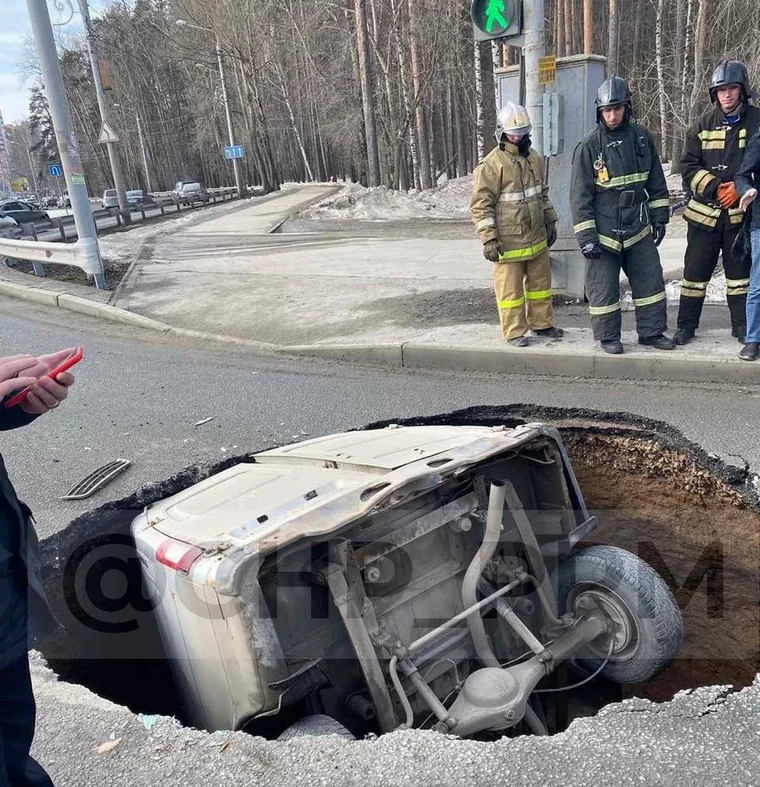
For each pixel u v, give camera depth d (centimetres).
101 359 884
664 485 490
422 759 223
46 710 264
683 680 413
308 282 1191
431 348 745
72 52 6581
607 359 652
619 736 228
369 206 2514
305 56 4462
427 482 279
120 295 1227
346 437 388
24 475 541
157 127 7362
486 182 666
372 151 2889
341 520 257
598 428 524
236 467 373
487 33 802
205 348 908
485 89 4025
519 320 710
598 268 643
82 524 448
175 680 307
